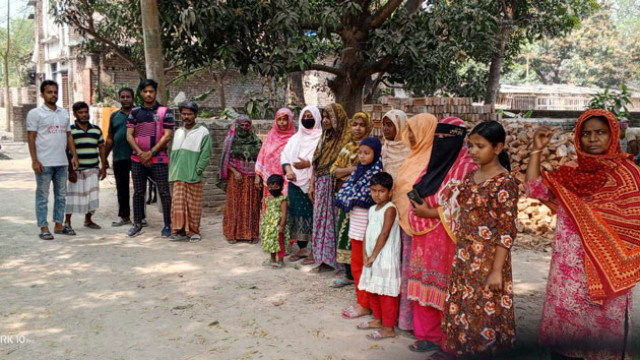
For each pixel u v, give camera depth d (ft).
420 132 12.51
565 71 158.10
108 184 36.06
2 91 125.29
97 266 18.17
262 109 42.50
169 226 22.70
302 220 19.01
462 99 27.09
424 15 36.68
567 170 9.58
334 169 16.88
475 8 38.24
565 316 9.52
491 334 9.87
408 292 12.11
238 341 12.41
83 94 69.41
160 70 27.30
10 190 34.19
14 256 19.13
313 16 36.40
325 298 15.40
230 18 32.76
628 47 156.25
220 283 16.63
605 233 9.07
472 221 9.98
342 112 17.43
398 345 12.30
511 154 25.43
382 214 12.87
